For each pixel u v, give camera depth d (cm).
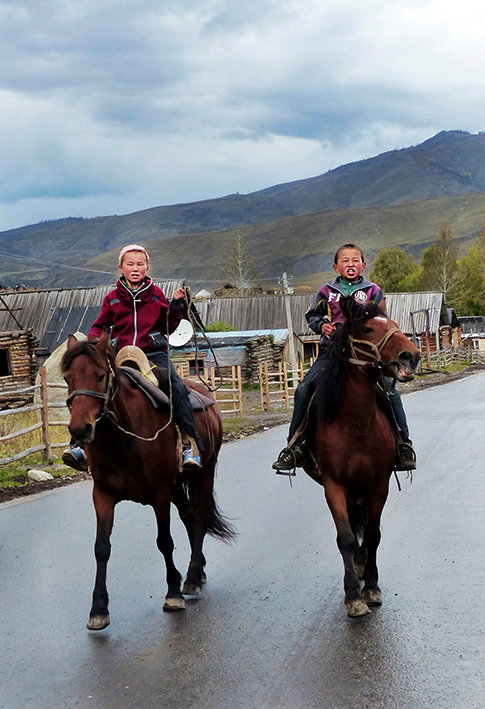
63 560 697
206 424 651
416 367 510
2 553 732
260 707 398
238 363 3984
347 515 533
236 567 658
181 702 407
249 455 1351
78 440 489
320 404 546
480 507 828
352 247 621
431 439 1406
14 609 571
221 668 448
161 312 646
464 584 579
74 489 1055
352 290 619
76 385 498
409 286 10256
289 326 3809
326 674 434
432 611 527
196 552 618
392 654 457
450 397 2419
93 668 458
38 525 841
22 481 1138
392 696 404
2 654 487
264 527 794
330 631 498
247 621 524
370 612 531
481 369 4575
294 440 586
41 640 507
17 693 430
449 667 436
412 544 701
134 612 554
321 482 609
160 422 566
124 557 702
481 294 10044
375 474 545
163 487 566
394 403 588
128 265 629
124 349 598
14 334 2922
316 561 660
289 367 4500
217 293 8794
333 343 541
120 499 556
